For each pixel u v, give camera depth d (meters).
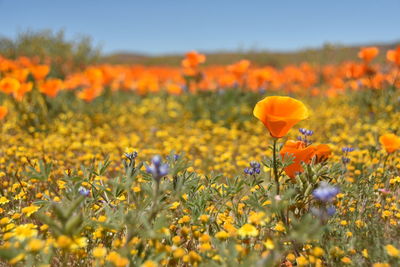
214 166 4.22
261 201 2.35
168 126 7.31
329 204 2.47
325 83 11.28
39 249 1.83
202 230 2.28
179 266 2.14
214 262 1.80
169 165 2.33
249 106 8.32
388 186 3.11
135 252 1.89
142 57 47.81
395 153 3.89
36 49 9.96
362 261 2.07
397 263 1.94
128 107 9.96
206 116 8.05
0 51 10.23
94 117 7.84
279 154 2.55
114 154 4.60
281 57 21.16
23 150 4.20
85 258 2.06
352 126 6.87
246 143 5.96
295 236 1.75
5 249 1.69
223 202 2.60
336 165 2.53
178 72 12.54
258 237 2.23
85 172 2.56
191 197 2.44
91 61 10.75
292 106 2.17
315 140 5.75
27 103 7.20
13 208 2.84
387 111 6.90
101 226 2.06
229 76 8.26
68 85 7.93
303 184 2.38
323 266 2.12
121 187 2.21
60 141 5.13
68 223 1.75
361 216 2.60
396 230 2.33
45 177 2.06
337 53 10.96
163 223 1.86
